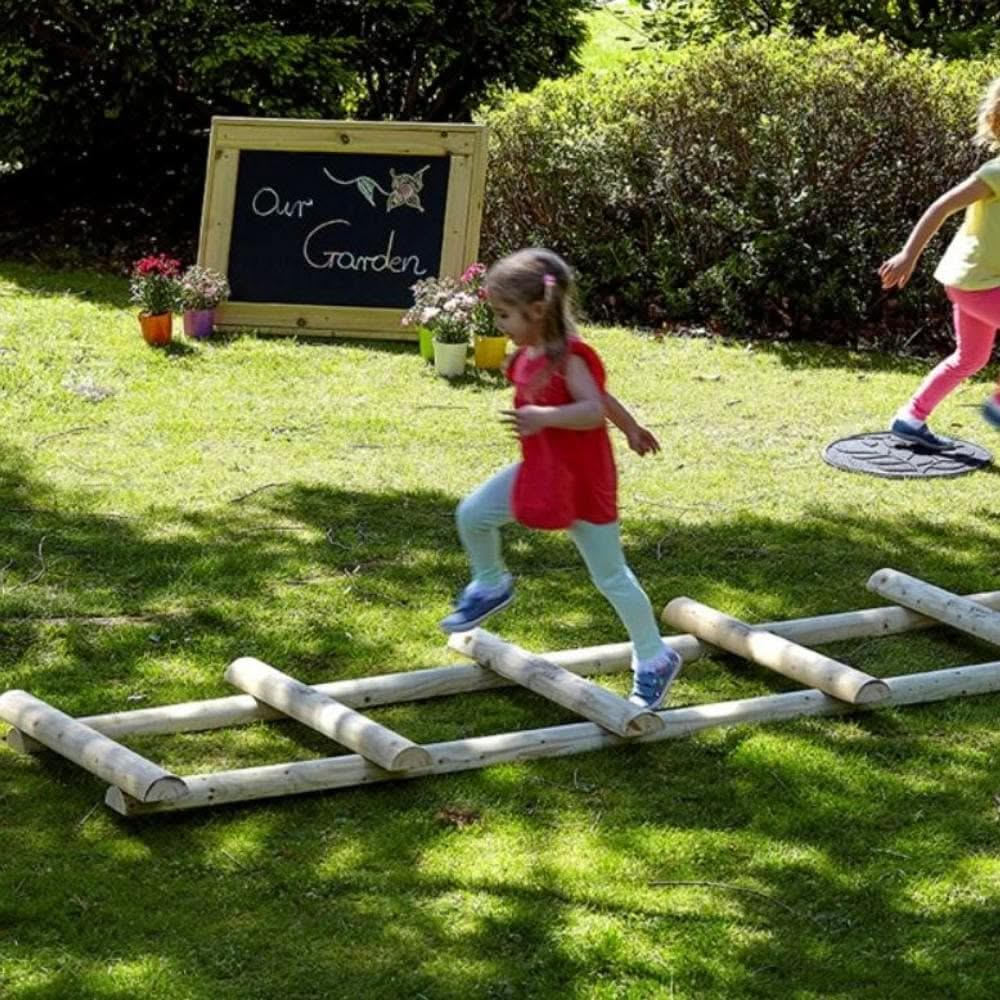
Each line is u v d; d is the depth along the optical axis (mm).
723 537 7043
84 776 5023
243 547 6785
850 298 10047
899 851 4691
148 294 9391
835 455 8016
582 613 6301
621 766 5152
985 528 7219
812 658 5562
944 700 5633
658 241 10297
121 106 11359
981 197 7484
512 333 5012
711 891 4484
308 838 4719
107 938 4230
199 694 5586
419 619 6215
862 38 11727
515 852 4660
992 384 9273
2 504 7141
